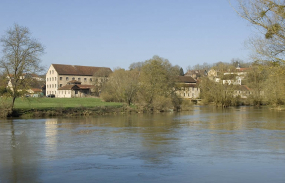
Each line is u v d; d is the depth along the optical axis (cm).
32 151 1745
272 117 4631
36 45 4272
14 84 4256
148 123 3606
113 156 1593
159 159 1513
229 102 8594
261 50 1889
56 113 4662
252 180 1136
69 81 13338
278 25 1775
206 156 1592
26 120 3950
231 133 2622
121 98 6738
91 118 4384
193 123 3609
